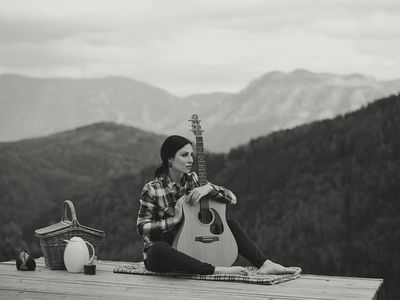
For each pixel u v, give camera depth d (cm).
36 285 411
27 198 7575
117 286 404
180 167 444
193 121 450
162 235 446
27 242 5088
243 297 365
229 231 438
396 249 2716
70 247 462
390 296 2492
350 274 2672
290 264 2891
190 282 412
